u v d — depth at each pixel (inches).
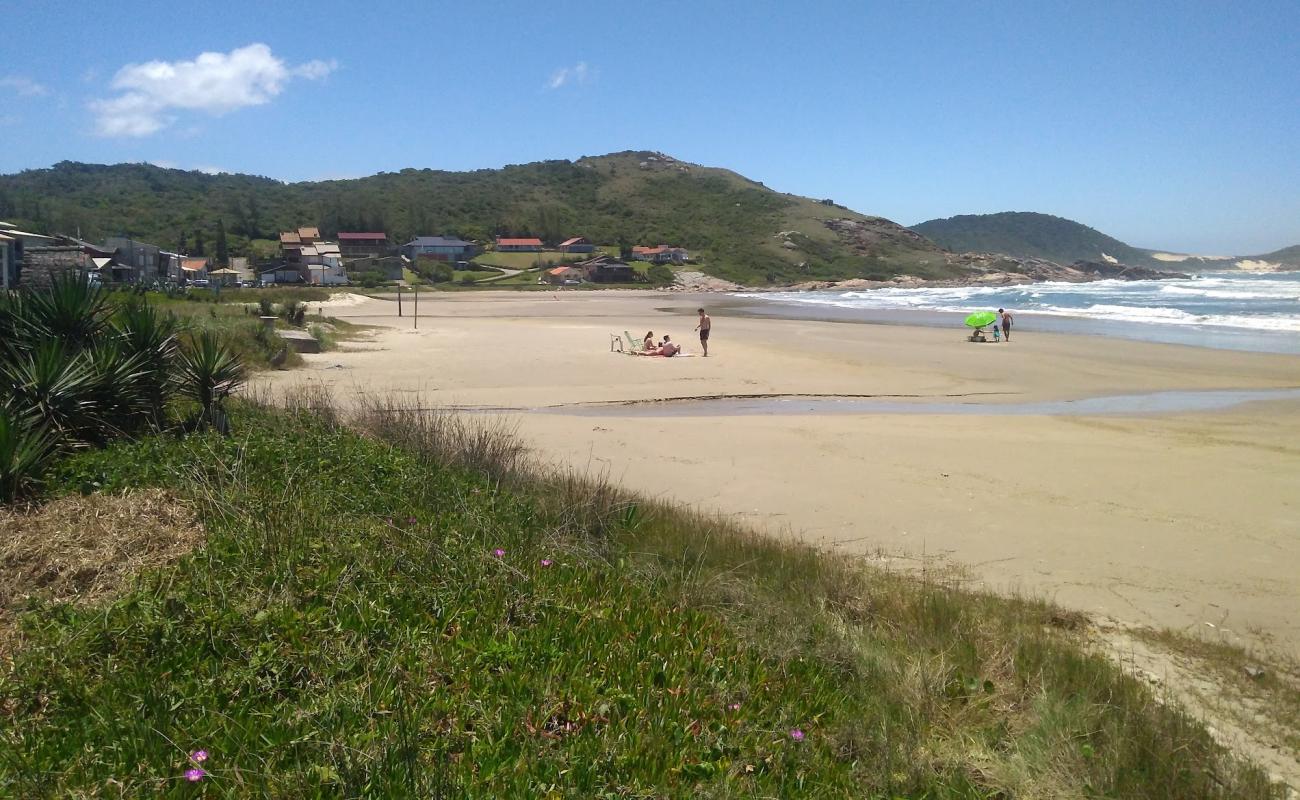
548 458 506.9
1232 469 486.0
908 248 6678.2
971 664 220.1
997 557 340.2
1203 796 165.2
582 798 131.3
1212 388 841.5
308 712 141.6
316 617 173.5
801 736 163.8
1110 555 341.4
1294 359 1063.6
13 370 299.4
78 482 249.3
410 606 187.0
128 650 156.0
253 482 263.3
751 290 4608.8
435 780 127.0
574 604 207.6
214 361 378.6
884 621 251.8
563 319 1932.8
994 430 607.8
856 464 502.0
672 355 1077.1
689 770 143.9
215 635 162.1
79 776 123.4
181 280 2947.8
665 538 315.3
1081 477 469.1
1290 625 272.5
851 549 349.4
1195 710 208.5
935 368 984.3
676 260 5310.0
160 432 319.9
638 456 521.0
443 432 413.7
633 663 179.8
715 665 186.9
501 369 927.0
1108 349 1192.8
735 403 749.3
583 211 6732.3
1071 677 212.7
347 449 331.3
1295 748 192.9
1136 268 7500.0
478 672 163.3
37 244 2190.0
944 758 172.2
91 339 353.7
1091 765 171.5
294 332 1066.7
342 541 216.5
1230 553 343.0
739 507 417.1
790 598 258.4
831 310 2384.4
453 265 4662.9
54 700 142.3
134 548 203.3
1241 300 2576.3
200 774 123.6
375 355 1029.2
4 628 167.9
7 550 196.9
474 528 256.2
